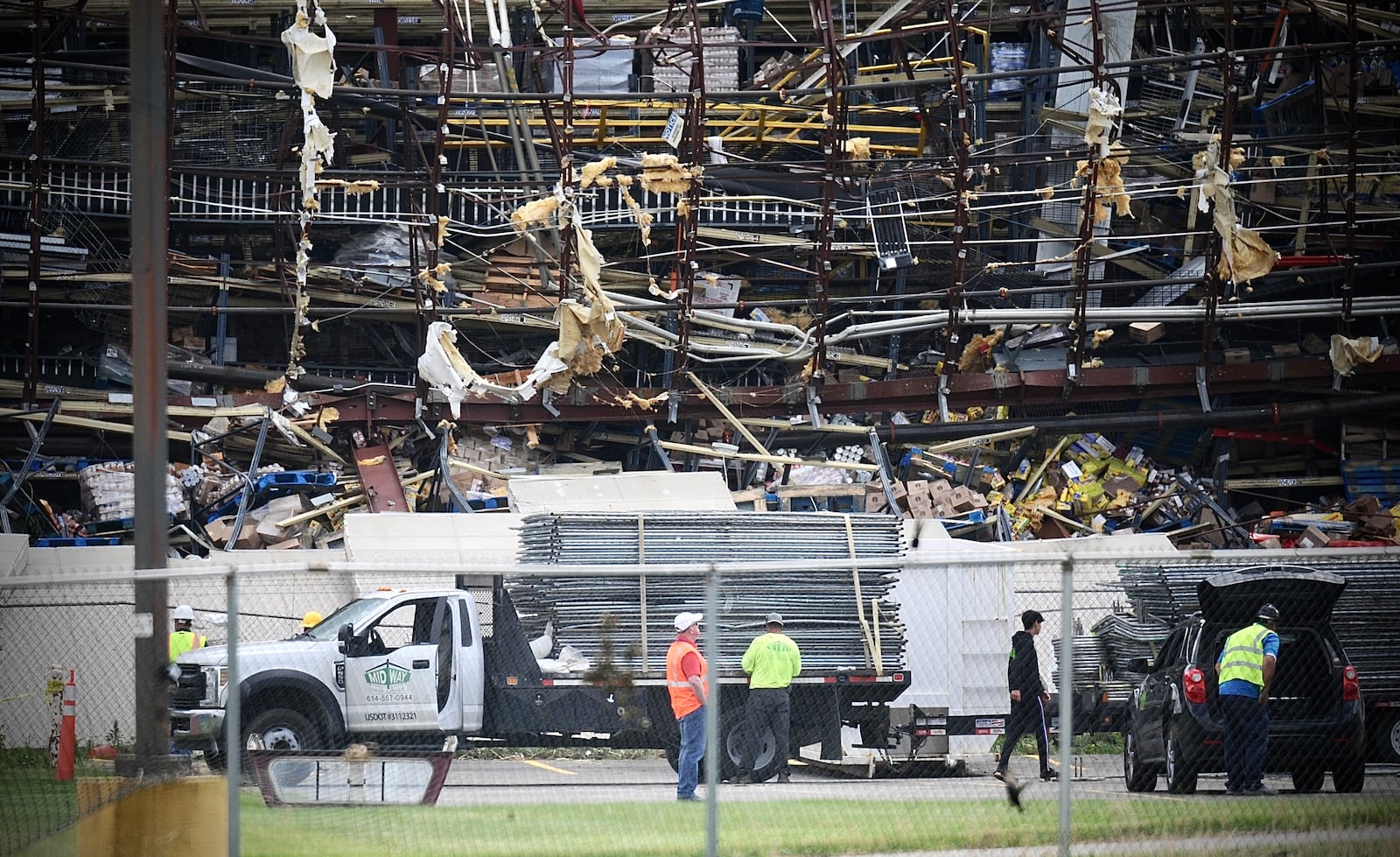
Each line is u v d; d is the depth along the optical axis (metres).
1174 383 119.88
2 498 110.69
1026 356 125.69
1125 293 130.50
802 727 68.81
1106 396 120.88
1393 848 40.31
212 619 79.81
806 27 136.38
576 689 66.38
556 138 105.00
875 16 133.25
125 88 124.94
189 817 39.97
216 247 126.44
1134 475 121.25
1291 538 115.56
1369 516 115.38
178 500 107.06
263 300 125.00
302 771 43.16
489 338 129.88
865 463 119.81
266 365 127.56
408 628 66.06
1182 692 56.19
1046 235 128.50
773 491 116.50
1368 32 122.81
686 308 112.81
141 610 41.03
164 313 42.62
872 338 126.94
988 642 75.38
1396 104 125.56
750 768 59.75
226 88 118.19
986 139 130.62
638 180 110.44
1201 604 57.69
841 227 124.56
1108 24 125.75
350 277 121.38
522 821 40.66
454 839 39.62
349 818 41.34
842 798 43.75
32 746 56.28
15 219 121.31
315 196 101.31
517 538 92.94
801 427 120.62
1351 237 112.56
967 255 128.12
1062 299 129.62
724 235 122.00
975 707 74.88
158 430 42.38
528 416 117.06
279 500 108.56
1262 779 52.56
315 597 83.06
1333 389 119.81
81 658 59.94
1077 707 78.38
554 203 104.50
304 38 97.25
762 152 129.88
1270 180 111.38
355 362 128.62
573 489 98.94
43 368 122.38
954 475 120.44
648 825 40.81
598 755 71.75
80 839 39.69
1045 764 62.75
